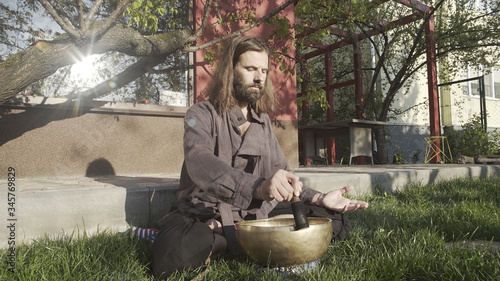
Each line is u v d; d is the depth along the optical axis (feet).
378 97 38.09
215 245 5.41
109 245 6.04
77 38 9.24
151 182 10.27
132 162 14.74
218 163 4.77
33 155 12.88
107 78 14.46
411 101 40.83
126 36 11.27
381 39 34.91
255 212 5.84
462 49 31.83
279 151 6.58
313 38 22.06
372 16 29.32
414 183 14.02
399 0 28.30
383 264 5.17
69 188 7.98
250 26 14.79
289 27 17.99
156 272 4.97
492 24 31.53
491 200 10.78
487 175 17.93
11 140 12.56
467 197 11.28
